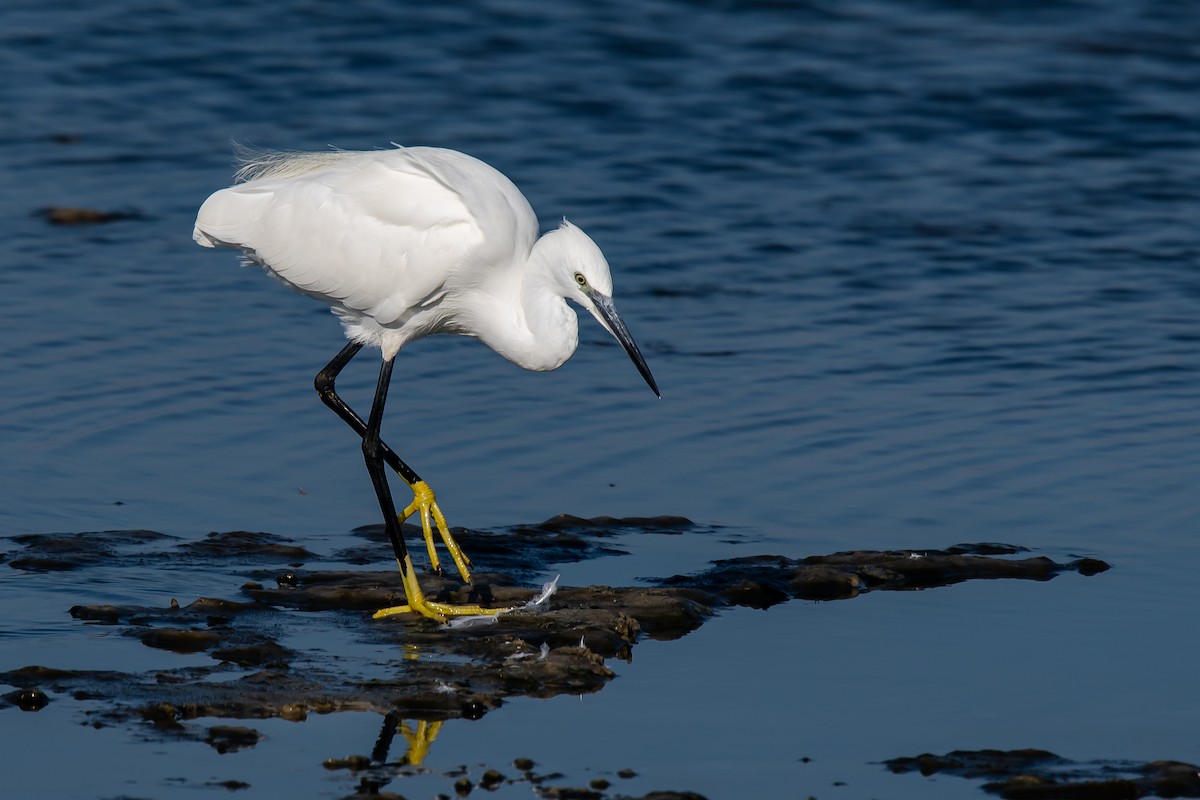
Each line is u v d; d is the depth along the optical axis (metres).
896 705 9.53
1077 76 26.39
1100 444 14.16
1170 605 11.08
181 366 15.78
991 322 17.45
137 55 26.55
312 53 26.88
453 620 10.94
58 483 13.12
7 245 19.02
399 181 12.11
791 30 28.55
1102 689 9.73
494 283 12.20
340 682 9.79
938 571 11.77
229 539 12.27
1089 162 23.19
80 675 9.72
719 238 19.98
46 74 25.61
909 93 25.62
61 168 21.80
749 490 13.38
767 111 24.83
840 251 19.67
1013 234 20.34
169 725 9.14
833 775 8.64
